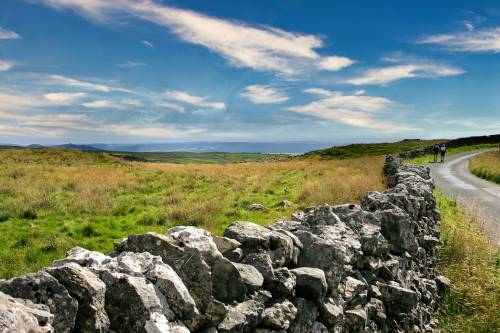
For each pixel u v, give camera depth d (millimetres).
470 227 16250
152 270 3463
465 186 33312
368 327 6371
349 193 17625
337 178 23219
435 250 11898
